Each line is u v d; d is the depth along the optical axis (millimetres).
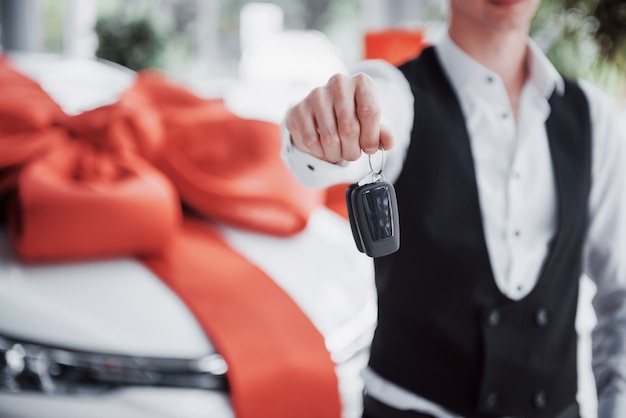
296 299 1833
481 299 890
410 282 898
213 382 1582
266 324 1696
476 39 913
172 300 1717
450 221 876
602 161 973
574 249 943
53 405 1521
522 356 913
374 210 707
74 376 1536
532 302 907
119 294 1695
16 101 2240
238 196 2082
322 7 6219
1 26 5520
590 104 981
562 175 920
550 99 957
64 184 1854
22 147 2041
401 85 899
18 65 3025
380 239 710
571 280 949
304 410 1650
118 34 5152
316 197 2314
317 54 4301
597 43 3111
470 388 909
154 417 1525
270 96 4070
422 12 5426
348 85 674
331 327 1805
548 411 947
